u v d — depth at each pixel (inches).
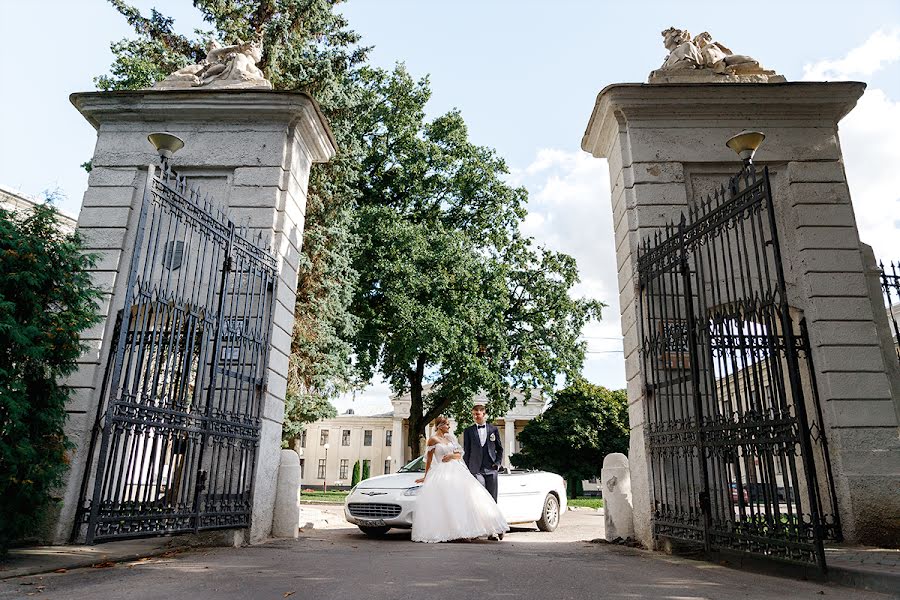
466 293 826.8
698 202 342.0
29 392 221.0
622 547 303.9
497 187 957.8
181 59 597.6
